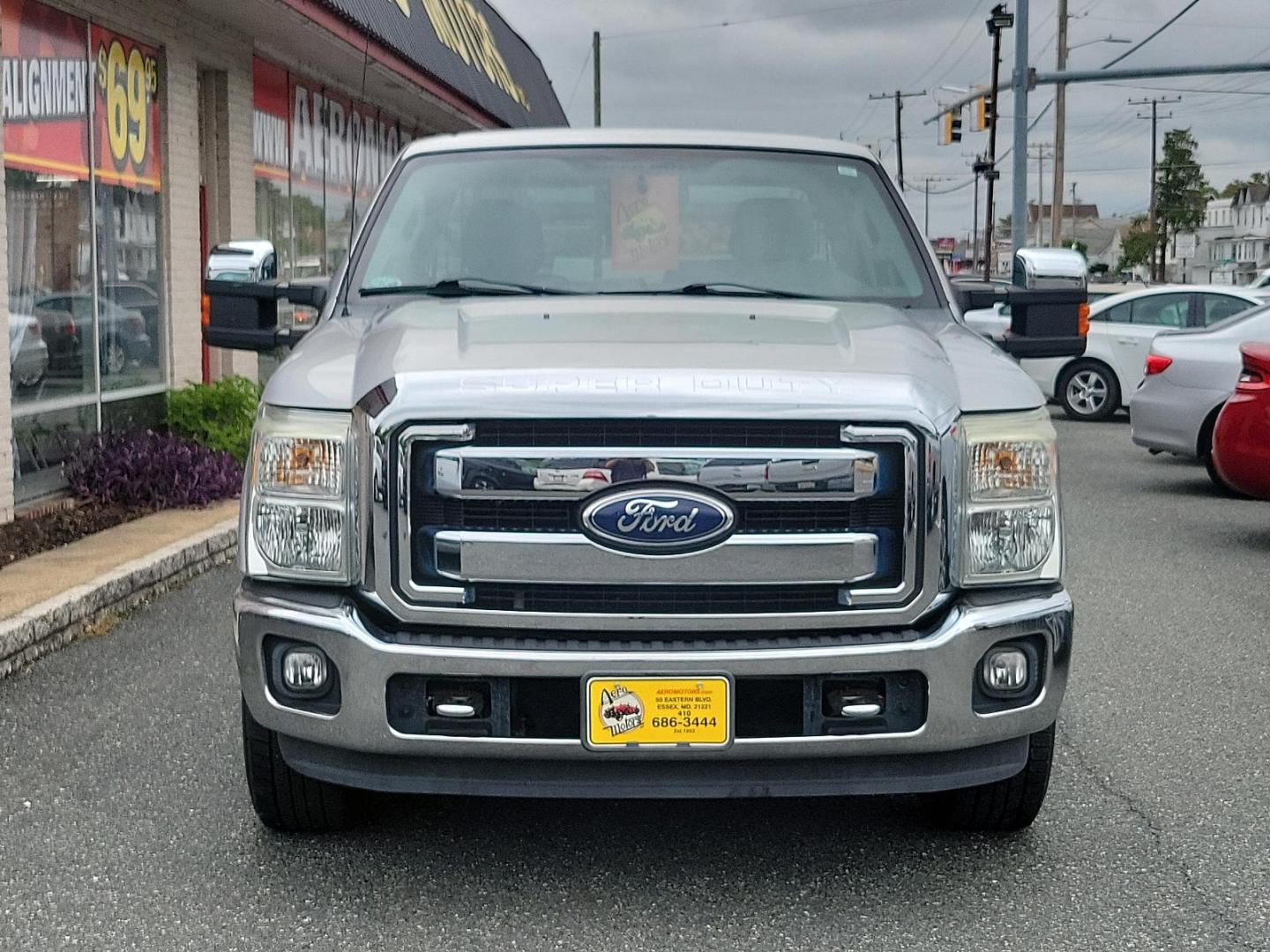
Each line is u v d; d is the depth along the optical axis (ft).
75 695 19.17
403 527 11.84
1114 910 12.49
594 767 12.14
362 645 11.89
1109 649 22.13
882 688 12.16
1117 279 461.37
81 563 25.30
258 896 12.73
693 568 11.76
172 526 29.73
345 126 59.26
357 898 12.70
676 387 11.73
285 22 43.32
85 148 35.27
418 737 11.99
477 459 11.70
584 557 11.73
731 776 12.17
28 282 32.14
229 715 18.28
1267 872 13.35
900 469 11.95
